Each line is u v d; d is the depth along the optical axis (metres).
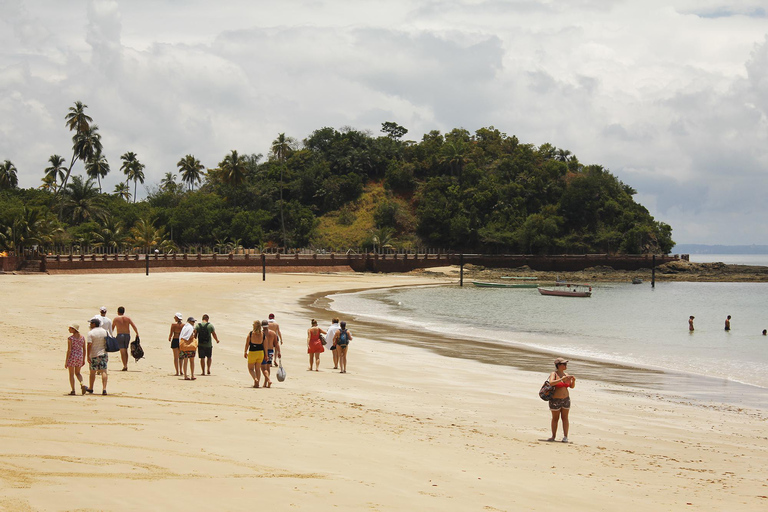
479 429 16.50
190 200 148.75
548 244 142.75
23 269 84.44
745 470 13.93
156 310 48.25
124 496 8.61
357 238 154.12
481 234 146.50
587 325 50.84
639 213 156.50
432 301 71.94
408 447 13.50
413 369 27.19
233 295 66.44
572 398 22.27
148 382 20.12
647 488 11.84
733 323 53.69
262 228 150.38
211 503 8.62
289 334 37.50
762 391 24.94
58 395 16.77
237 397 18.41
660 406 21.44
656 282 126.94
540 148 191.62
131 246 116.56
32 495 8.34
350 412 17.34
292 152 183.00
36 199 122.12
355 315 52.84
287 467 10.91
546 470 12.63
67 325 34.94
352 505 9.07
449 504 9.62
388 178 174.75
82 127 130.00
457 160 171.12
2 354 23.28
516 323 50.97
